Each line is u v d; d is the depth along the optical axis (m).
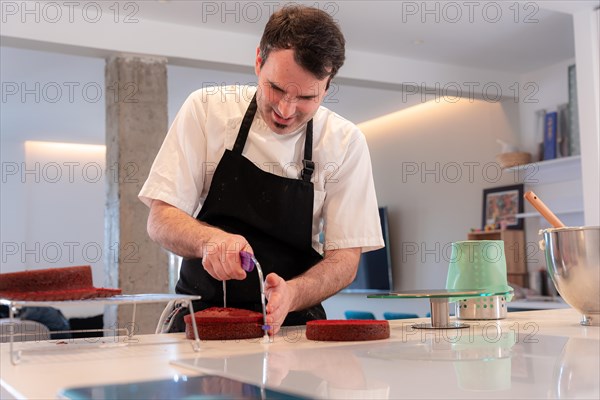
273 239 1.65
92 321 6.40
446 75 5.88
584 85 4.31
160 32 4.80
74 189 9.41
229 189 1.62
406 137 7.34
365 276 7.61
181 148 1.59
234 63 5.02
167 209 1.54
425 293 1.28
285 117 1.50
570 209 5.48
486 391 0.63
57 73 5.99
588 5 4.29
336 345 1.07
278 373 0.75
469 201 6.50
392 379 0.70
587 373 0.71
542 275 5.58
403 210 7.35
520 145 6.05
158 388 0.68
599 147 4.22
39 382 0.75
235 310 1.30
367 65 5.54
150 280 4.67
